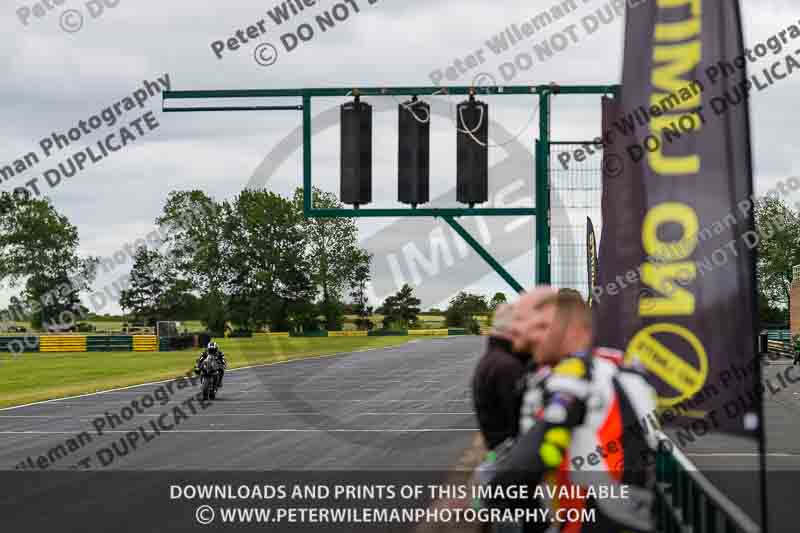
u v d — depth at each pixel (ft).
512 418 18.72
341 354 214.48
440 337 374.22
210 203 314.76
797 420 69.97
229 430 66.03
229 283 288.92
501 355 18.98
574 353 13.92
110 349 251.39
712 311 20.71
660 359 21.04
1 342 246.68
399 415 76.13
